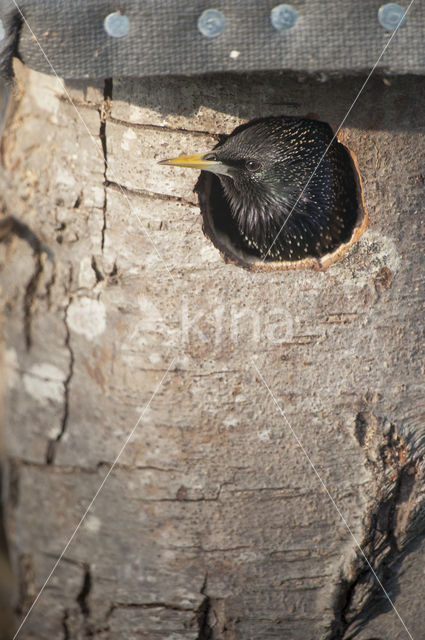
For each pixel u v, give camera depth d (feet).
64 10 11.83
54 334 12.05
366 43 11.80
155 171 11.94
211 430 11.96
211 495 11.98
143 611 12.03
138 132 11.93
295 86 11.91
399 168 11.93
